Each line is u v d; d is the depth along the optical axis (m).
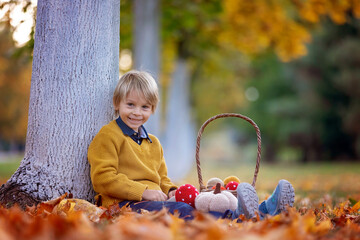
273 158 37.56
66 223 2.13
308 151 31.27
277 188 2.97
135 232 1.92
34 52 3.76
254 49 13.62
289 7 11.29
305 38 12.20
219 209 3.05
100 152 3.45
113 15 4.01
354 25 24.08
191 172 19.48
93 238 1.93
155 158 3.78
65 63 3.68
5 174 12.80
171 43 14.22
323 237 2.50
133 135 3.65
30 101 3.73
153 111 3.76
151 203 3.18
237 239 1.91
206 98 24.41
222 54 16.36
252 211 2.81
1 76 21.36
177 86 15.93
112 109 3.92
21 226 2.25
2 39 15.17
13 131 26.95
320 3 10.62
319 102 27.33
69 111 3.66
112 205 3.15
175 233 2.09
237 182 3.74
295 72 27.53
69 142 3.64
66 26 3.69
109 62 3.92
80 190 3.65
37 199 3.44
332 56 24.56
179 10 10.93
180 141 16.31
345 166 21.91
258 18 11.66
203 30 12.80
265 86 33.06
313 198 6.17
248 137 43.19
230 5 11.17
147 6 9.62
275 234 1.99
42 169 3.57
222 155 59.12
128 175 3.50
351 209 3.88
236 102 25.03
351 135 27.73
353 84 23.73
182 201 3.27
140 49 9.60
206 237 1.94
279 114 29.09
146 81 3.63
